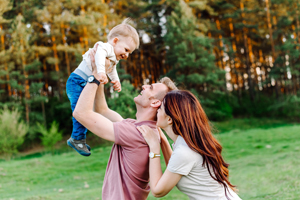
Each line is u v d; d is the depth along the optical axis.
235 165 7.86
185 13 23.61
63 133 22.83
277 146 10.01
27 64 22.16
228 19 27.81
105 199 1.79
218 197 1.70
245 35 28.56
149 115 1.92
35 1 23.20
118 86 2.27
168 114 1.75
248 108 26.47
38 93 22.80
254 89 32.19
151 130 1.79
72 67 24.66
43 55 23.89
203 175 1.69
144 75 30.45
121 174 1.77
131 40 2.06
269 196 3.81
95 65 1.87
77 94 1.99
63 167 10.16
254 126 21.72
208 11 25.75
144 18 26.91
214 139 1.80
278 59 24.33
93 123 1.73
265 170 6.18
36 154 18.83
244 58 31.09
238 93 29.89
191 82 22.28
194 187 1.70
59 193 6.23
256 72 34.00
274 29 26.95
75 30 21.78
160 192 1.65
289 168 5.70
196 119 1.73
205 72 22.58
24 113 22.27
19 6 22.97
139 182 1.78
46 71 25.86
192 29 23.34
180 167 1.63
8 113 16.95
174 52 22.66
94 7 22.75
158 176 1.69
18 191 7.22
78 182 8.07
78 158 11.59
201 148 1.68
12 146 16.25
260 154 9.03
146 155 1.76
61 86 26.09
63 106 22.31
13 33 21.17
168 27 23.75
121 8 25.95
